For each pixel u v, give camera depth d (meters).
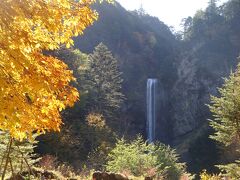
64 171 25.06
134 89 87.94
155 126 82.31
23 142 12.29
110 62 60.44
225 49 88.44
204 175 18.97
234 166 15.88
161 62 98.62
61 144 36.00
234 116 16.25
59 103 4.97
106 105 55.06
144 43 103.25
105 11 103.06
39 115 4.83
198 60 87.38
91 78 56.81
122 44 99.81
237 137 16.83
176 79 88.38
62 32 4.86
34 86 4.27
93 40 95.94
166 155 28.91
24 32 4.10
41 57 4.70
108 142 41.22
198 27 95.25
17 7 4.07
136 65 95.00
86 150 40.94
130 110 81.88
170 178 28.39
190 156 68.38
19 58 4.07
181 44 99.75
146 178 15.91
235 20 91.44
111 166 25.00
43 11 4.30
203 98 82.12
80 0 4.89
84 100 46.56
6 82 4.15
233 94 16.33
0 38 3.98
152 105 85.00
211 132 69.50
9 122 4.30
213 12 97.00
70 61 50.38
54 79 4.77
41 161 26.45
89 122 43.34
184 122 81.81
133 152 25.31
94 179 14.67
